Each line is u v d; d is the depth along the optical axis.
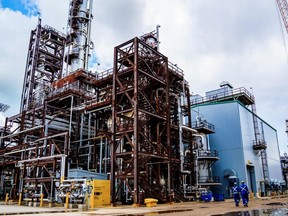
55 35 58.72
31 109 47.00
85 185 24.12
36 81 55.56
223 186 47.97
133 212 17.67
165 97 36.06
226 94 57.62
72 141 40.12
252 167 50.34
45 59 57.75
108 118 39.44
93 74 46.66
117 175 27.72
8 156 43.31
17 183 39.09
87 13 55.31
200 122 47.12
